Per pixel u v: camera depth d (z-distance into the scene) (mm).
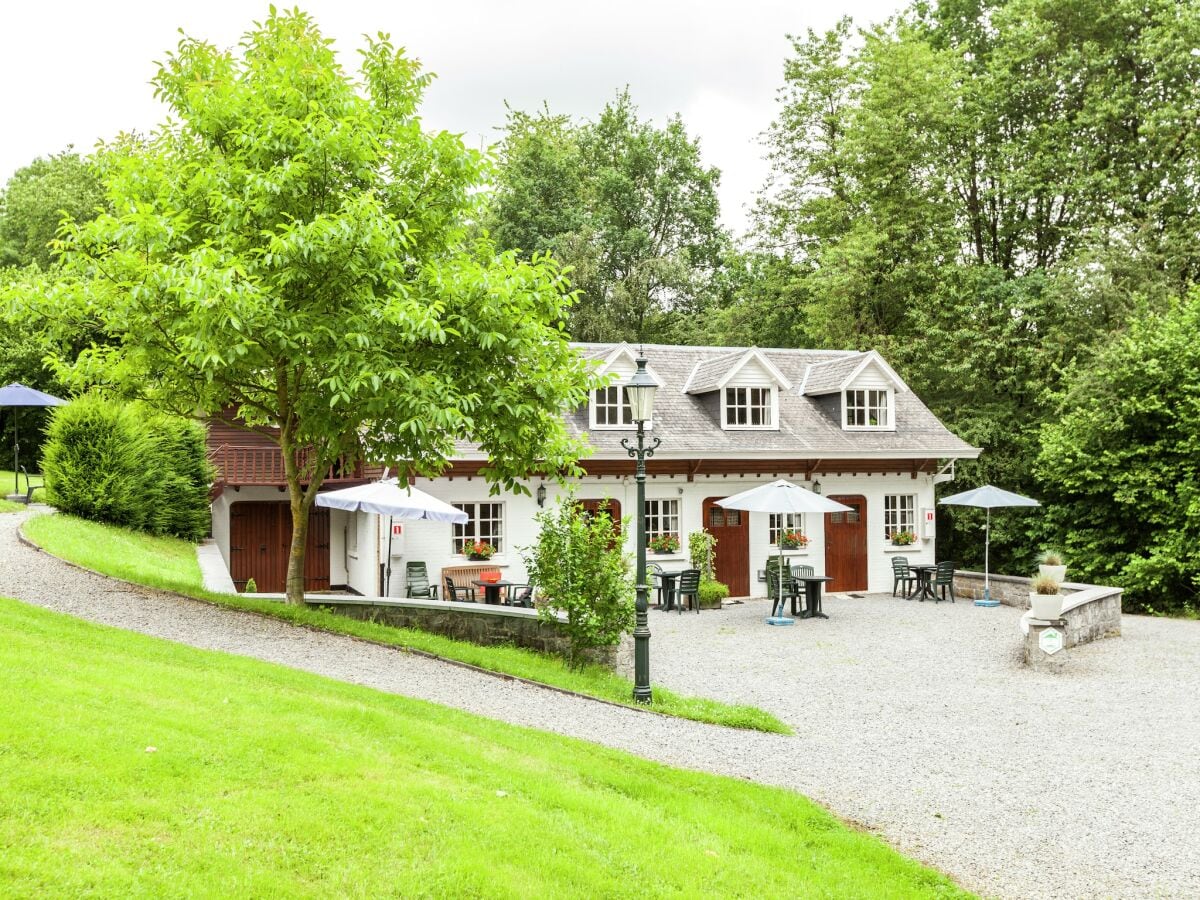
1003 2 33812
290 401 13484
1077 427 25250
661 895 5750
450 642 13766
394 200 12742
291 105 12023
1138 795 9266
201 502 23688
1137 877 7301
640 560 12391
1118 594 19891
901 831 8141
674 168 45000
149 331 11781
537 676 12445
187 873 4836
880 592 26828
